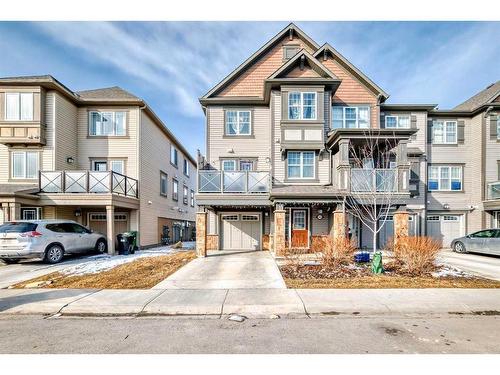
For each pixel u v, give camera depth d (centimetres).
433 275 851
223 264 1060
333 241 1049
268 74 1620
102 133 1661
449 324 509
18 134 1437
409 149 1591
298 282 773
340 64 1591
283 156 1444
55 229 1136
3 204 1247
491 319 536
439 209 1652
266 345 426
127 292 680
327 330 480
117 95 1727
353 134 1288
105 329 487
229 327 495
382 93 1541
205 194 1302
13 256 1012
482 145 1641
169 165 2211
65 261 1150
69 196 1370
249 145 1553
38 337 455
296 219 1473
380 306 588
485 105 1606
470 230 1661
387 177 1268
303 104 1428
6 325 505
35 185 1431
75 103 1627
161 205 2028
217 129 1552
